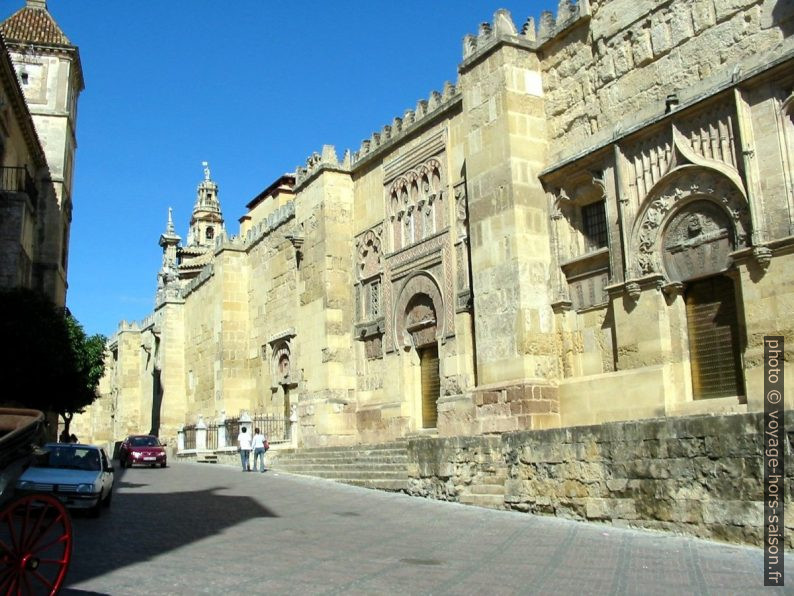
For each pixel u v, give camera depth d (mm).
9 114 31172
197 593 9031
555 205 21250
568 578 9961
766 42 16328
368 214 30594
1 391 24406
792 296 15281
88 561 11102
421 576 10070
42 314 25516
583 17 20703
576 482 15242
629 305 18906
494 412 20875
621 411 18703
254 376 41031
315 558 11367
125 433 65188
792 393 15133
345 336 30922
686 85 18000
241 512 16969
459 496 18391
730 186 16766
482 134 22328
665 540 12719
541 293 20953
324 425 29953
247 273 42969
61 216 40094
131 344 67125
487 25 22609
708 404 17000
